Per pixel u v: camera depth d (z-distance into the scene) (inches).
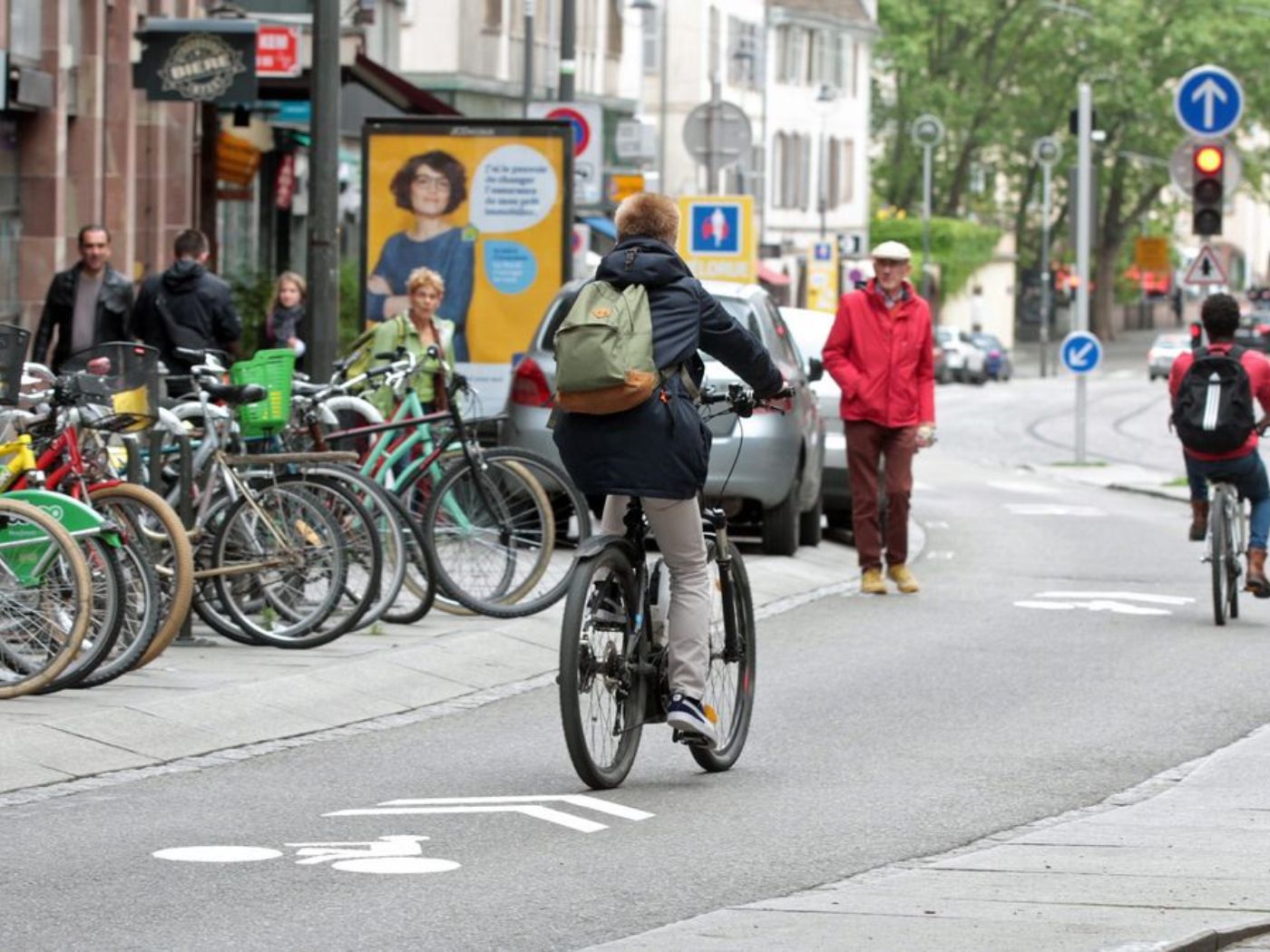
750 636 951.0
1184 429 1455.5
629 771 898.1
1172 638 1390.3
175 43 2203.5
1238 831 815.1
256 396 1204.5
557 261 2047.2
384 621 1278.3
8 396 1045.2
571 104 3046.3
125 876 728.3
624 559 880.9
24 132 2204.7
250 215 3294.8
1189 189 2464.3
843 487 2025.1
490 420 1326.3
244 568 1178.6
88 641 1010.7
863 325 1582.2
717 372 1716.3
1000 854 768.9
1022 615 1494.8
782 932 644.1
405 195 2050.9
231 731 995.3
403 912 680.4
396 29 4372.5
